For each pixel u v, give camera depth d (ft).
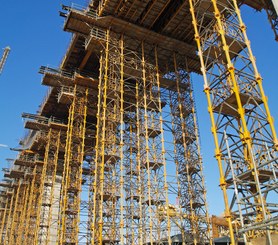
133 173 145.07
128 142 151.94
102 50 140.67
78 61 168.25
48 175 205.16
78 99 168.86
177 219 132.26
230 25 80.89
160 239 124.67
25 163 223.51
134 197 138.82
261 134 69.00
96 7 144.46
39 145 205.87
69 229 165.68
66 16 140.15
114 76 143.74
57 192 206.49
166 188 126.21
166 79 148.46
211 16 90.63
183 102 146.92
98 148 130.31
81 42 155.12
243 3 108.99
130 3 128.36
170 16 135.85
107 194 131.03
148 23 138.41
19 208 262.26
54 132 195.11
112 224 132.98
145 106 135.23
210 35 83.97
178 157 138.72
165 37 142.61
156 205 126.21
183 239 122.72
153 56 150.92
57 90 179.22
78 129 177.06
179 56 153.17
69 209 163.32
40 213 193.47
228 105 69.41
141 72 141.28
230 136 69.56
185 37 145.07
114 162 139.54
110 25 137.69
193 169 134.21
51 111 202.08
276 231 60.75
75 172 178.81
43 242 199.93
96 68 171.83
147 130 132.67
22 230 225.15
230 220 60.49
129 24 136.26
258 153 70.95
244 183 61.46
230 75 69.82
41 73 164.96
